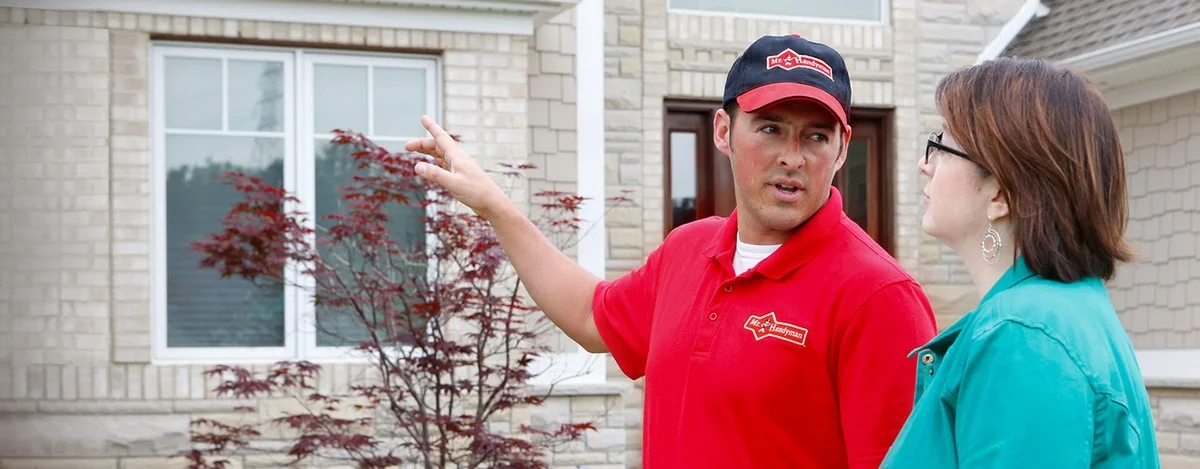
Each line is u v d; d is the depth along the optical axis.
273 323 5.89
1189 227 6.63
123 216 5.62
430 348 5.24
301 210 5.91
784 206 2.13
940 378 1.65
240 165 5.89
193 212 5.81
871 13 7.29
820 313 2.10
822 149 2.15
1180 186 6.69
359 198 5.18
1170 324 6.76
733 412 2.14
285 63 5.94
